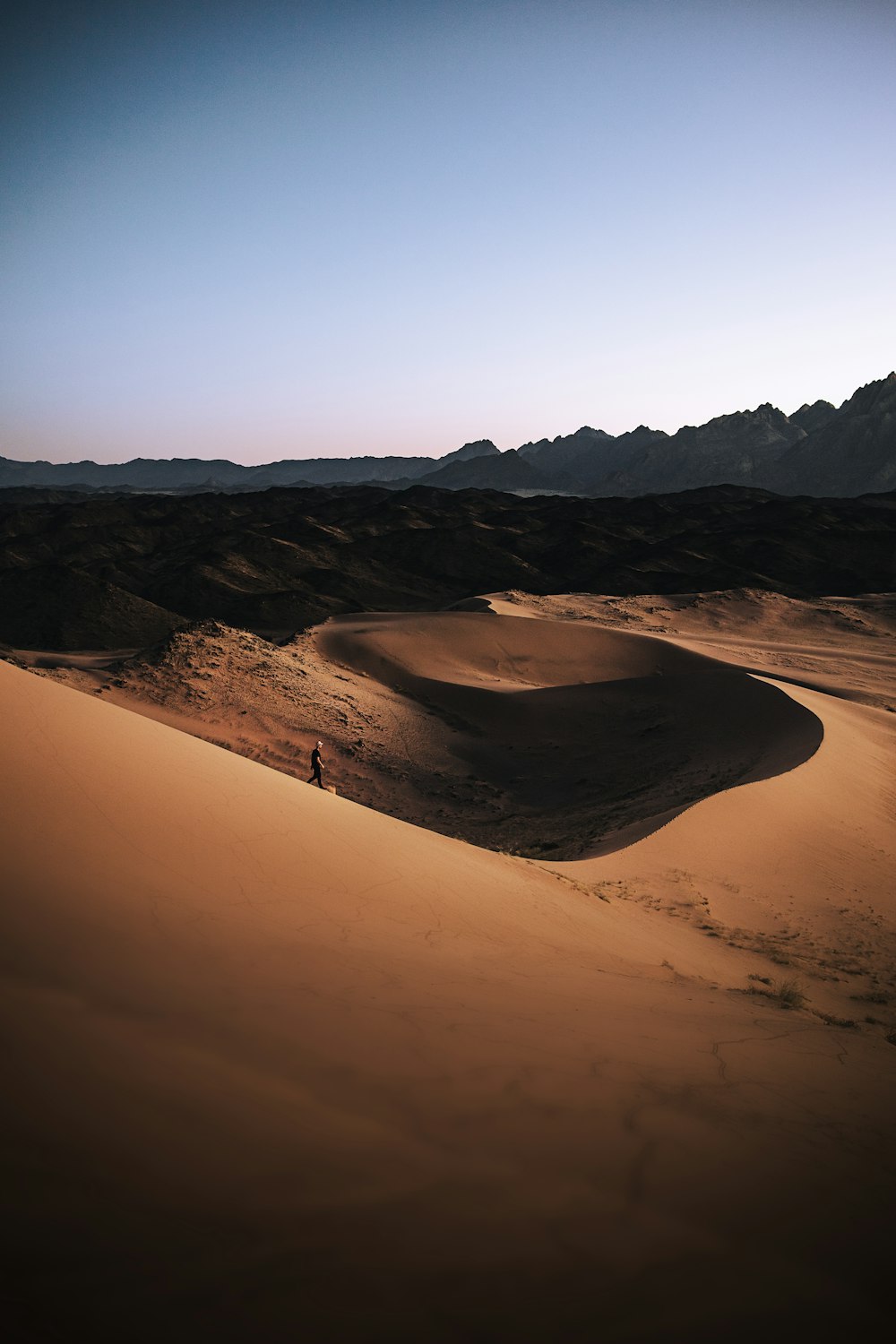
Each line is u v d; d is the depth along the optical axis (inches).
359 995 191.6
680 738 1881.2
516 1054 176.6
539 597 4672.7
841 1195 140.9
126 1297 74.4
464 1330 82.2
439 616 3137.3
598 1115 151.6
